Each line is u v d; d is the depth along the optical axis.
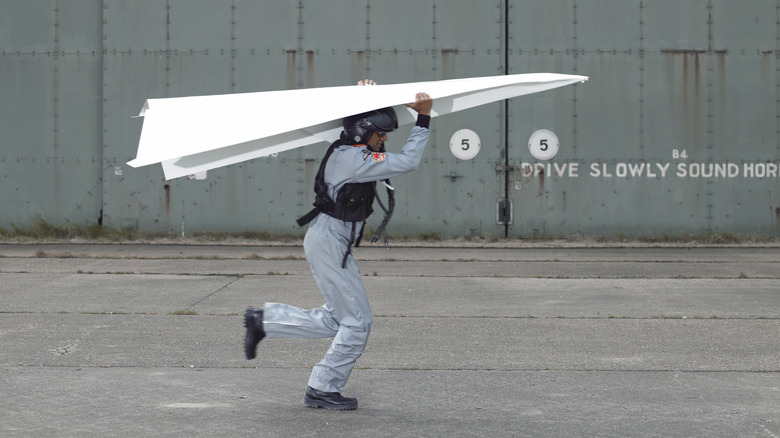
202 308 7.48
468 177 13.20
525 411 4.40
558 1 13.20
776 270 10.17
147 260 11.02
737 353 5.77
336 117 4.36
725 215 13.20
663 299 8.06
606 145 13.16
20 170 13.41
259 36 13.20
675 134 13.16
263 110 4.45
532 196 13.20
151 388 4.82
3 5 13.37
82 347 5.88
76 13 13.39
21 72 13.38
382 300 8.00
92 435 3.95
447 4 13.19
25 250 12.07
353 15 13.16
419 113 4.49
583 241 13.09
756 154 13.20
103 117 13.24
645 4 13.18
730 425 4.16
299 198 13.22
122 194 13.25
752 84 13.19
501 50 13.18
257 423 4.17
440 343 6.10
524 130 13.16
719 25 13.19
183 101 4.55
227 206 13.25
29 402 4.51
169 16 13.23
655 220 13.19
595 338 6.28
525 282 9.19
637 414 4.35
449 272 10.00
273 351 5.83
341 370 4.43
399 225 13.23
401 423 4.19
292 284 8.95
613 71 13.19
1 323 6.74
